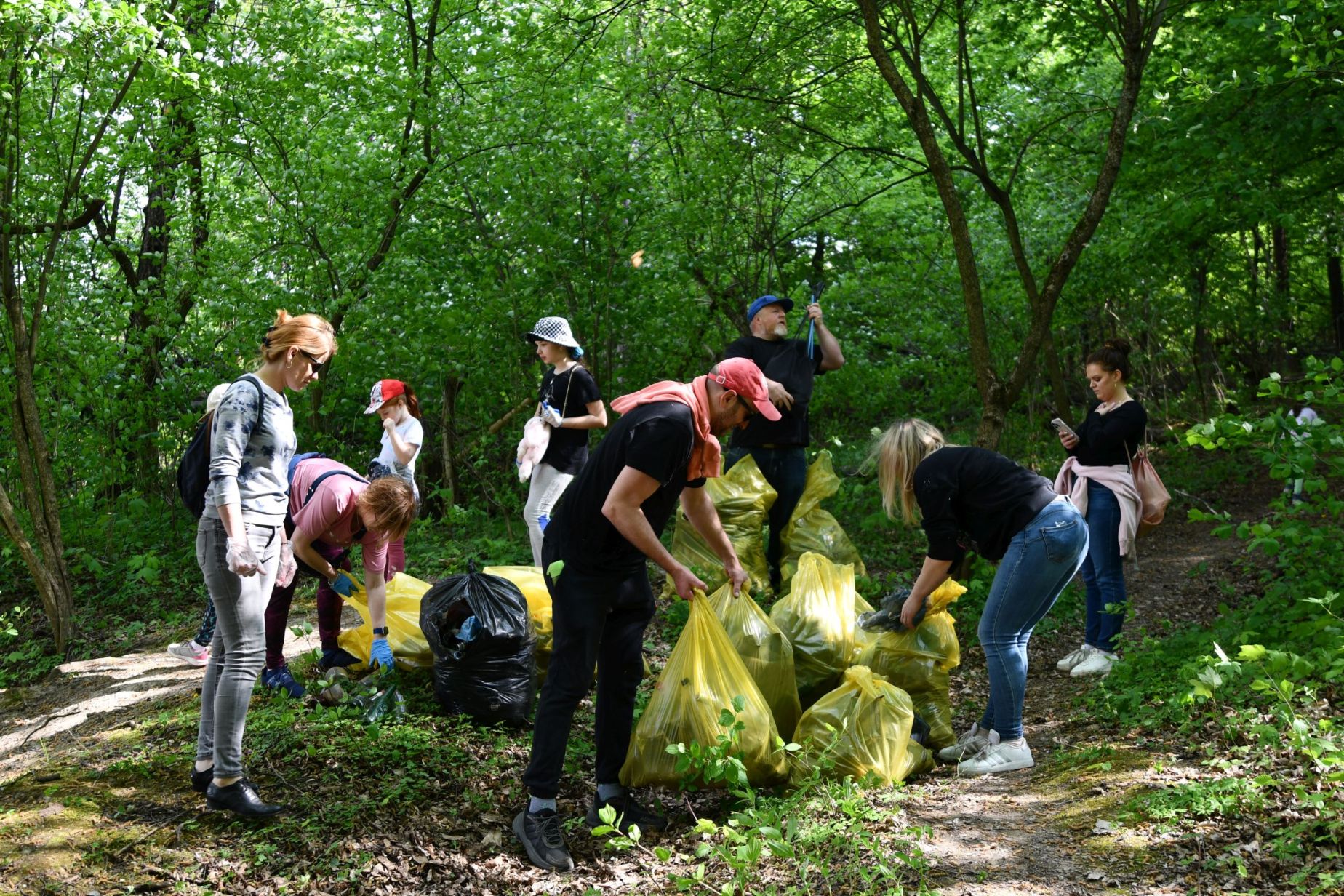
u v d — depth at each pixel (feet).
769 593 20.66
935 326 38.83
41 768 14.33
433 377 31.40
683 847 11.82
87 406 30.58
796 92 31.65
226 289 29.96
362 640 17.25
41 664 23.09
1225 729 12.96
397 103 31.81
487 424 33.04
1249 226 34.47
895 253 38.93
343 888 10.94
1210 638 16.81
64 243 29.14
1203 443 14.96
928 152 24.86
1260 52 27.94
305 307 30.40
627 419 11.60
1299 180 34.78
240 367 31.09
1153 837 10.80
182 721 15.65
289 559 13.94
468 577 15.49
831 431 40.04
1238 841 10.33
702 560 20.80
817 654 15.47
